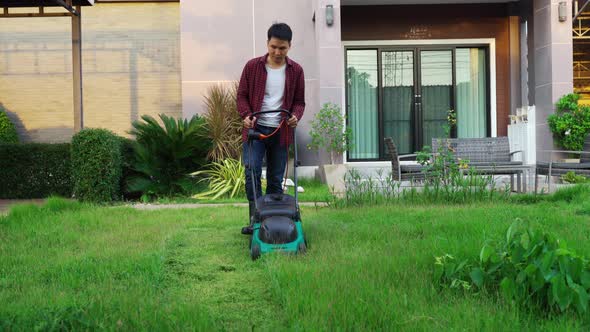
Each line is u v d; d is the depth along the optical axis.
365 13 11.38
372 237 4.21
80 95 9.65
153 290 2.91
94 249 4.04
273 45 4.33
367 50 11.50
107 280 3.12
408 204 6.40
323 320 2.26
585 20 12.34
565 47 9.86
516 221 2.72
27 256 3.83
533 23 10.87
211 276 3.32
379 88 11.44
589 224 4.63
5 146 9.36
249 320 2.49
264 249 3.72
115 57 11.69
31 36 11.65
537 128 10.31
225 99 9.71
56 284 3.06
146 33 11.69
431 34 11.43
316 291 2.65
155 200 8.43
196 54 11.02
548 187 7.78
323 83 9.92
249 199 4.57
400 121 11.54
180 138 8.59
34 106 11.68
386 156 11.53
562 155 9.86
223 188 8.45
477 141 8.78
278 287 2.80
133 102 11.72
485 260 2.67
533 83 11.04
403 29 11.41
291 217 3.91
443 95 11.55
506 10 11.42
